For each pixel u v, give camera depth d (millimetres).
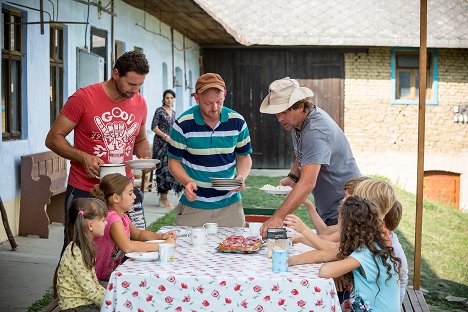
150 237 5211
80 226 4555
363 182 4605
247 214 6793
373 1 22688
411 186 21984
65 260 4586
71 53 10578
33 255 7902
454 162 22141
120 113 5598
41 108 9578
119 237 4773
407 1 22594
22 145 8969
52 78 10188
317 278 3980
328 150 5059
